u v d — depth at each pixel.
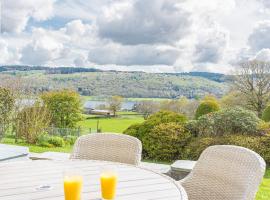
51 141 10.73
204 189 2.49
